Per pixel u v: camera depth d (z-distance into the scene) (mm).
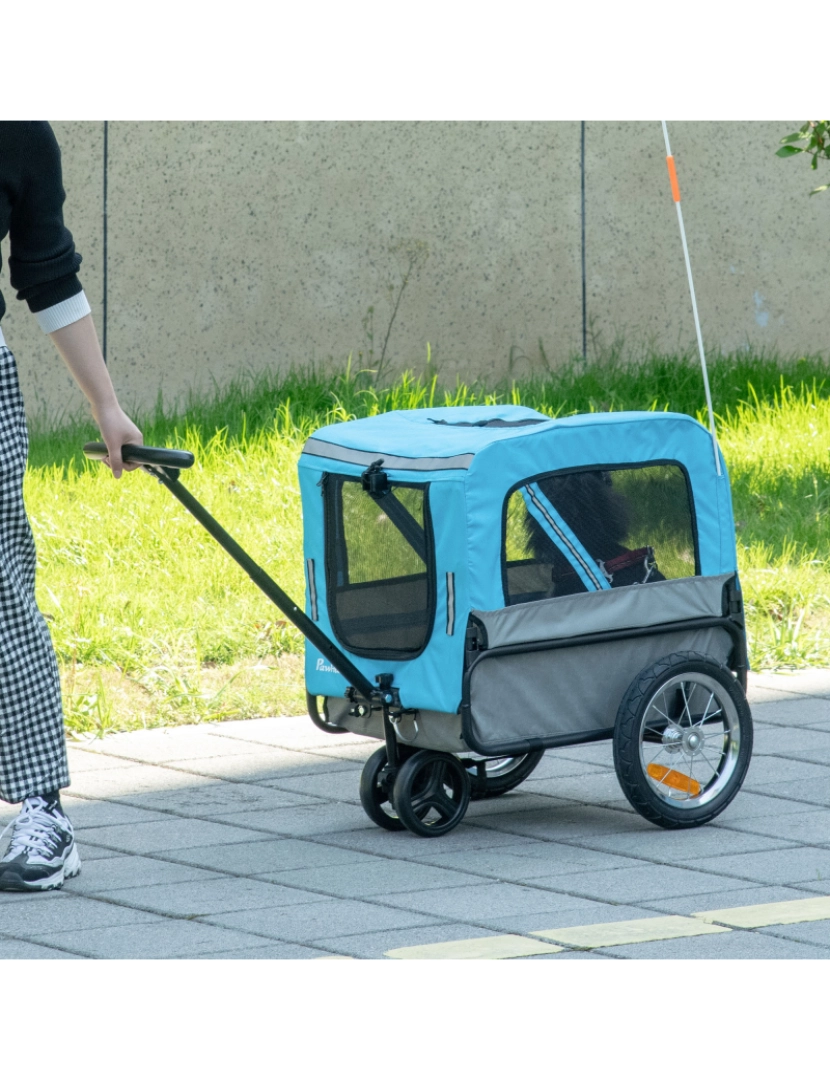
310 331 18109
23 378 16828
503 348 18984
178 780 8180
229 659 10266
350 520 7309
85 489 13312
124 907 6184
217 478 13727
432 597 6934
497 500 6848
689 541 7504
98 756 8656
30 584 6613
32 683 6488
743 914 6039
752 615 11484
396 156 18312
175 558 11898
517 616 6926
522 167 18859
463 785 7336
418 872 6648
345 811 7656
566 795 7977
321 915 6059
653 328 19688
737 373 18312
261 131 17750
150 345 17500
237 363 17859
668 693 7363
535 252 19016
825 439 15734
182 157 17469
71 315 6777
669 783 7398
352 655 7324
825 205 20328
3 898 6309
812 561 12438
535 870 6668
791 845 7027
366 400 16109
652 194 19500
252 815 7562
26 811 6500
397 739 7293
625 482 7297
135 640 10148
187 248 17578
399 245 18422
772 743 8836
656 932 5828
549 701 7117
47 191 6605
